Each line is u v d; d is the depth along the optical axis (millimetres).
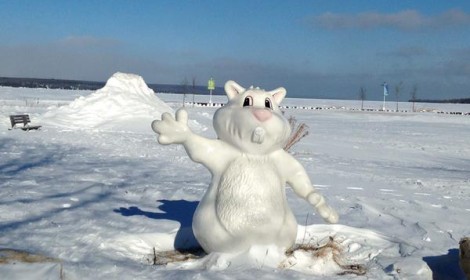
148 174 12195
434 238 7344
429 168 17359
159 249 6230
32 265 4801
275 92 5934
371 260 6039
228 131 5461
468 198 11453
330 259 5629
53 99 56312
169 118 5457
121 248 5980
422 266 5535
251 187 5316
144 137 21562
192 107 52656
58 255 5492
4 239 5992
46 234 6289
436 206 10195
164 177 11852
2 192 8945
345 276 5297
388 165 17422
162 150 17391
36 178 10711
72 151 16172
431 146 25406
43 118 24828
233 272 5020
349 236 7012
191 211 8141
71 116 25156
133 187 10180
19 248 5645
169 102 68500
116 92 27031
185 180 11555
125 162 14156
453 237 7504
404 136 30922
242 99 5617
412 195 11430
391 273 5449
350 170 15203
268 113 5336
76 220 7082
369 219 8430
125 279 4770
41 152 15594
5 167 12234
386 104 112688
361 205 9492
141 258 5738
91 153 15844
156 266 5363
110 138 20578
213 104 63094
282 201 5508
